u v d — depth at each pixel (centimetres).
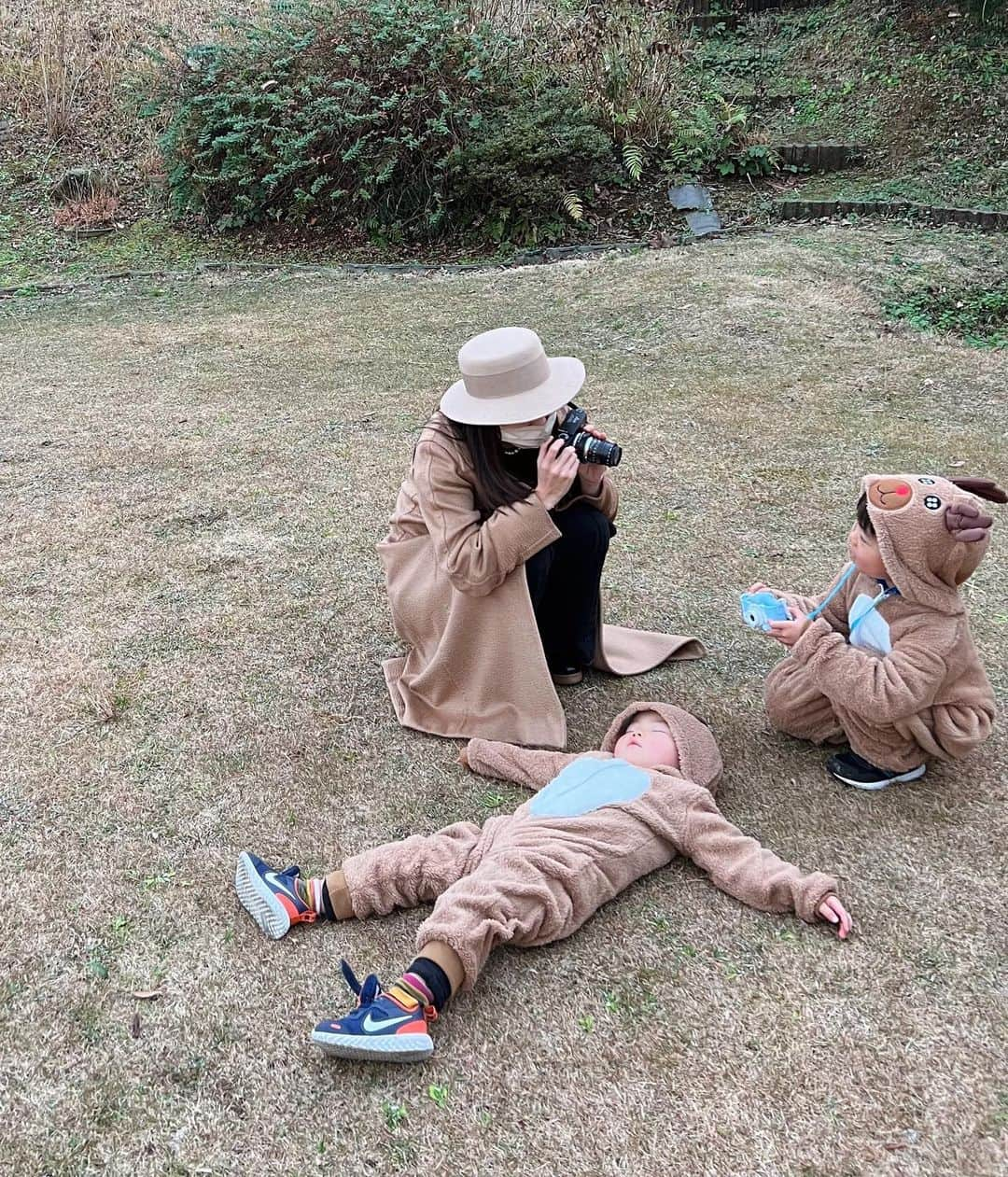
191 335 700
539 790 247
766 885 209
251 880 212
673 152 928
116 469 465
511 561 251
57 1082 180
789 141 973
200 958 206
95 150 1061
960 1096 173
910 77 999
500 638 263
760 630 244
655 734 241
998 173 862
